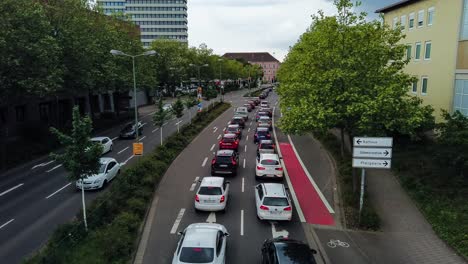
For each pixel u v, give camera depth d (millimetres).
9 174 26188
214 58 96250
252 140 37875
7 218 17859
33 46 26016
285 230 16547
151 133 42969
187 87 107625
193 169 26297
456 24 28016
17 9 26250
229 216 17953
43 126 37250
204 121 48406
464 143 18500
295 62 30625
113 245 13586
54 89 29438
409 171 22719
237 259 13844
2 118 39219
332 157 29047
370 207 18328
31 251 14359
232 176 24672
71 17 35219
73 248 13469
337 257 14320
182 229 16469
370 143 16719
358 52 18875
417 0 34156
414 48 35062
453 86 28391
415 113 18250
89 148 15445
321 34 20703
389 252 14820
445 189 19594
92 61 36562
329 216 18250
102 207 16438
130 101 71375
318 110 18234
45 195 21375
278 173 23203
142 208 17672
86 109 54781
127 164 28359
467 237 15344
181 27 176875
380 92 17609
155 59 72312
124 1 174875
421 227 17078
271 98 94750
